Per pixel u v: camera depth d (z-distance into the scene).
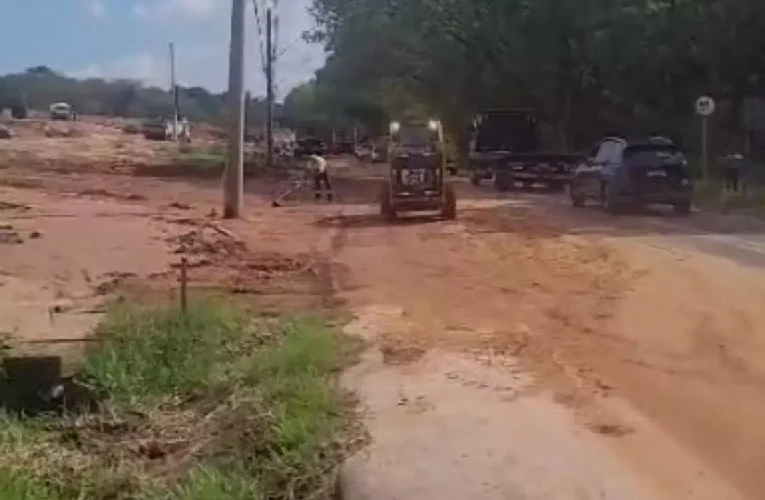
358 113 85.62
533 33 50.16
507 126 45.19
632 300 13.91
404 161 26.39
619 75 45.19
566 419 8.57
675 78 44.56
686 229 23.39
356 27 60.22
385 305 13.98
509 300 14.23
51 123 92.75
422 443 8.01
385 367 10.34
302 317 12.82
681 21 40.50
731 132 43.88
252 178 48.22
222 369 10.84
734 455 7.70
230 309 13.09
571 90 51.19
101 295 15.34
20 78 151.50
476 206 31.42
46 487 8.41
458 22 53.31
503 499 6.91
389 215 26.62
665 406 8.92
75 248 19.47
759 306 13.23
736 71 41.41
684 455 7.70
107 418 10.12
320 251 20.16
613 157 28.36
